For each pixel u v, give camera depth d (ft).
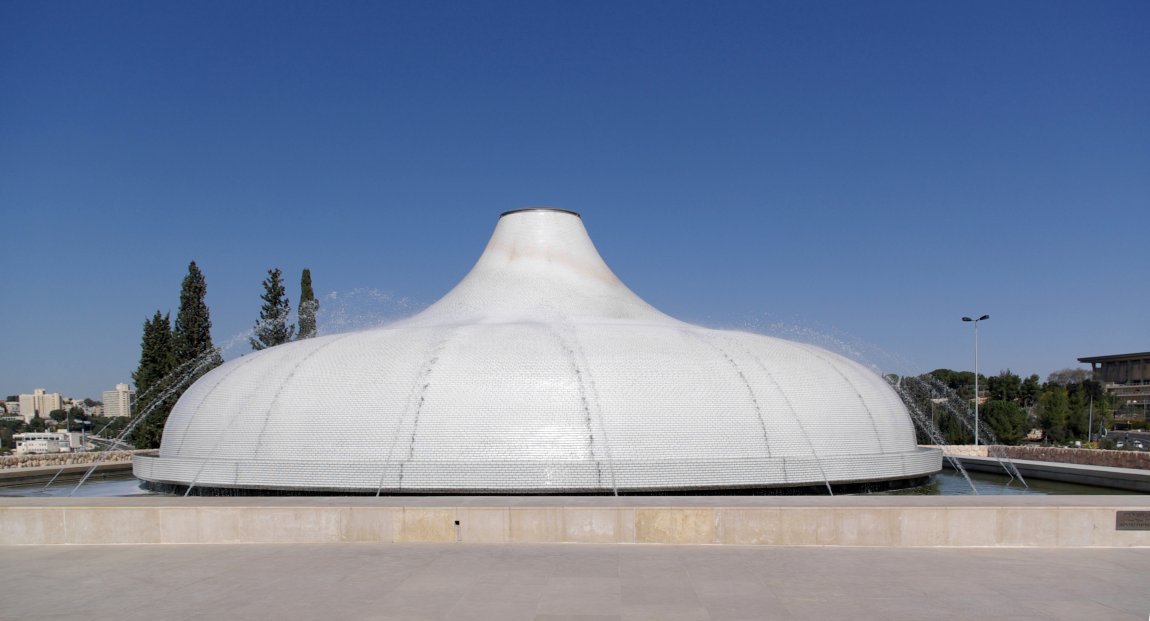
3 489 80.84
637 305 91.76
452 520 41.42
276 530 41.98
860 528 40.65
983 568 35.91
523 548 39.88
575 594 31.32
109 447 111.34
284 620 28.27
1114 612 29.14
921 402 120.78
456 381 62.80
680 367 65.41
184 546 41.52
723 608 29.40
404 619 28.17
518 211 94.53
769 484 61.72
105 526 42.29
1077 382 340.39
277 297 162.91
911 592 31.76
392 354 66.44
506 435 60.34
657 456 60.75
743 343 72.18
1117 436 221.66
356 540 41.70
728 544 40.68
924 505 41.50
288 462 61.31
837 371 72.54
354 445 61.16
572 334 68.90
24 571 36.35
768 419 64.23
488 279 90.58
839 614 28.73
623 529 40.93
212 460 63.62
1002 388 273.54
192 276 144.46
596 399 62.03
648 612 28.86
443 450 60.18
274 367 68.59
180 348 141.59
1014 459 94.22
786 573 34.78
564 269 91.04
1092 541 40.70
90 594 32.30
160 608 30.12
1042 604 30.12
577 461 59.57
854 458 65.31
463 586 32.60
